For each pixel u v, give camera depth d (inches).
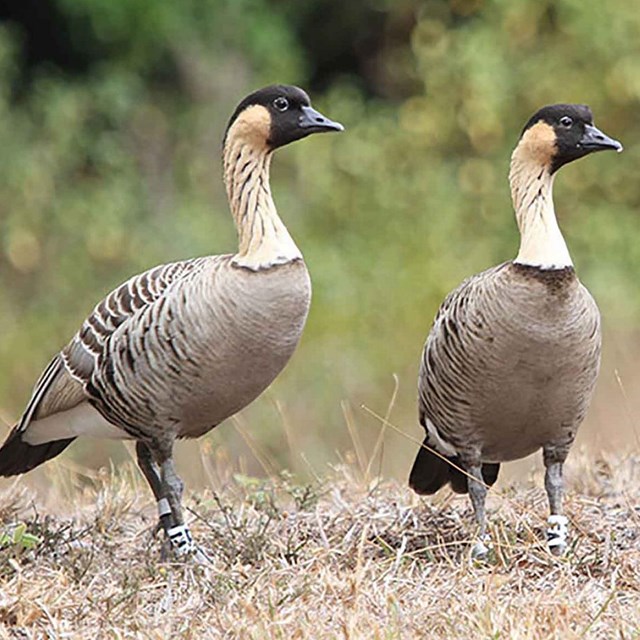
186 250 2177.7
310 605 893.8
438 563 992.9
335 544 1032.2
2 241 2240.4
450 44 2304.4
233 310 992.2
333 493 1167.6
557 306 973.8
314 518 1104.8
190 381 1005.8
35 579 955.3
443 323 1021.8
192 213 2218.3
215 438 1641.2
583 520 1088.2
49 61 2554.1
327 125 1048.8
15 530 1014.4
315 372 1841.8
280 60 2385.6
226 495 1202.6
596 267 2118.6
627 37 2228.1
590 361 997.2
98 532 1091.3
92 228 2204.7
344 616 868.6
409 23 2536.9
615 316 2022.6
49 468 1321.4
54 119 2257.6
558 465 1035.3
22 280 2236.7
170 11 2298.2
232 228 2251.5
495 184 2240.4
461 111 2249.0
